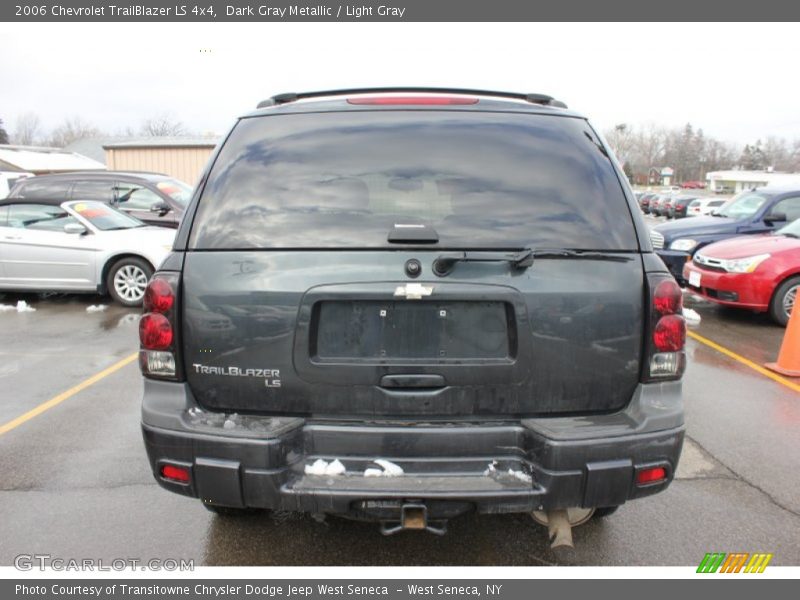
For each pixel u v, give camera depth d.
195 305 2.32
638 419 2.29
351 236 2.29
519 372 2.29
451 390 2.30
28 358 6.04
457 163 2.39
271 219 2.34
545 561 2.83
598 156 2.46
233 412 2.37
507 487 2.22
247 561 2.82
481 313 2.28
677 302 2.32
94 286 8.51
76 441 4.04
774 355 6.27
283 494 2.23
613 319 2.29
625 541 2.96
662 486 2.33
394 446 2.29
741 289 7.55
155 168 21.94
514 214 2.32
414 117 2.49
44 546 2.90
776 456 3.87
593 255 2.28
